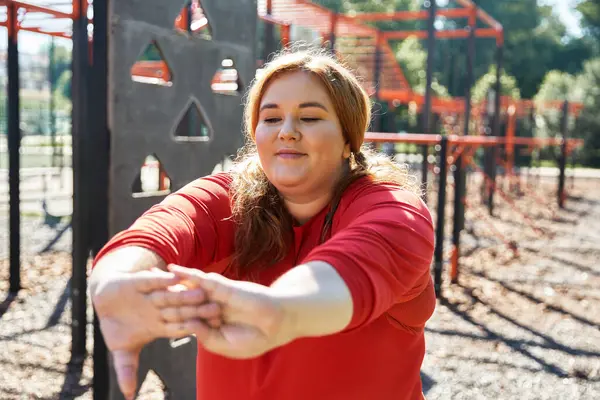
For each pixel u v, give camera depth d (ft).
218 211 4.20
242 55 10.80
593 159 100.22
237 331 2.41
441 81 120.57
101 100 8.23
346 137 4.02
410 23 133.59
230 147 10.55
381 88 53.88
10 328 15.72
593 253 28.58
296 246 4.17
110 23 7.95
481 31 42.96
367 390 3.98
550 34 144.15
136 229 3.49
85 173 13.17
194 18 16.85
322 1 121.80
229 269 4.34
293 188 3.96
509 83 108.58
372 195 3.69
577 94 102.94
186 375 9.36
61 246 26.78
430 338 16.08
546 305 19.45
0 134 69.97
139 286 2.55
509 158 51.93
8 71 18.24
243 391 4.12
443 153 20.24
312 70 3.84
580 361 14.75
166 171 9.07
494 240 31.35
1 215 35.42
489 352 15.21
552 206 46.78
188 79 9.42
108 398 8.53
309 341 3.91
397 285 3.01
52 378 12.54
